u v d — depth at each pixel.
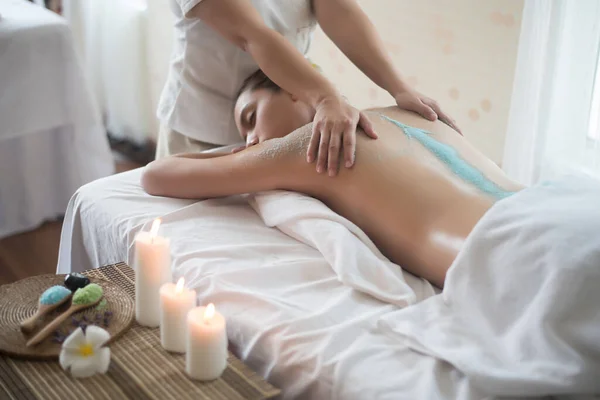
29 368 1.04
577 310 0.97
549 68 1.71
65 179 2.58
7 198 2.47
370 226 1.36
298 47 1.78
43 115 2.43
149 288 1.13
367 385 1.00
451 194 1.31
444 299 1.13
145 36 3.09
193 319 1.01
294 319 1.12
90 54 3.25
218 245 1.34
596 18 1.64
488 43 1.92
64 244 1.67
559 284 0.98
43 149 2.50
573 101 1.73
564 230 1.02
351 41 1.70
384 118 1.50
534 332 0.98
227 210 1.49
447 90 2.08
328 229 1.29
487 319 1.07
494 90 1.96
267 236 1.39
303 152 1.41
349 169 1.38
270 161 1.43
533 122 1.77
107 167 2.62
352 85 2.35
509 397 0.96
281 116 1.54
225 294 1.20
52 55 2.40
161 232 1.39
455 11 1.97
